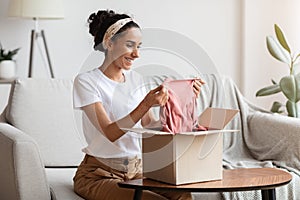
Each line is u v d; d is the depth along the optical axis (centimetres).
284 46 559
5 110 452
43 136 437
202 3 661
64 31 645
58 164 438
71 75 650
